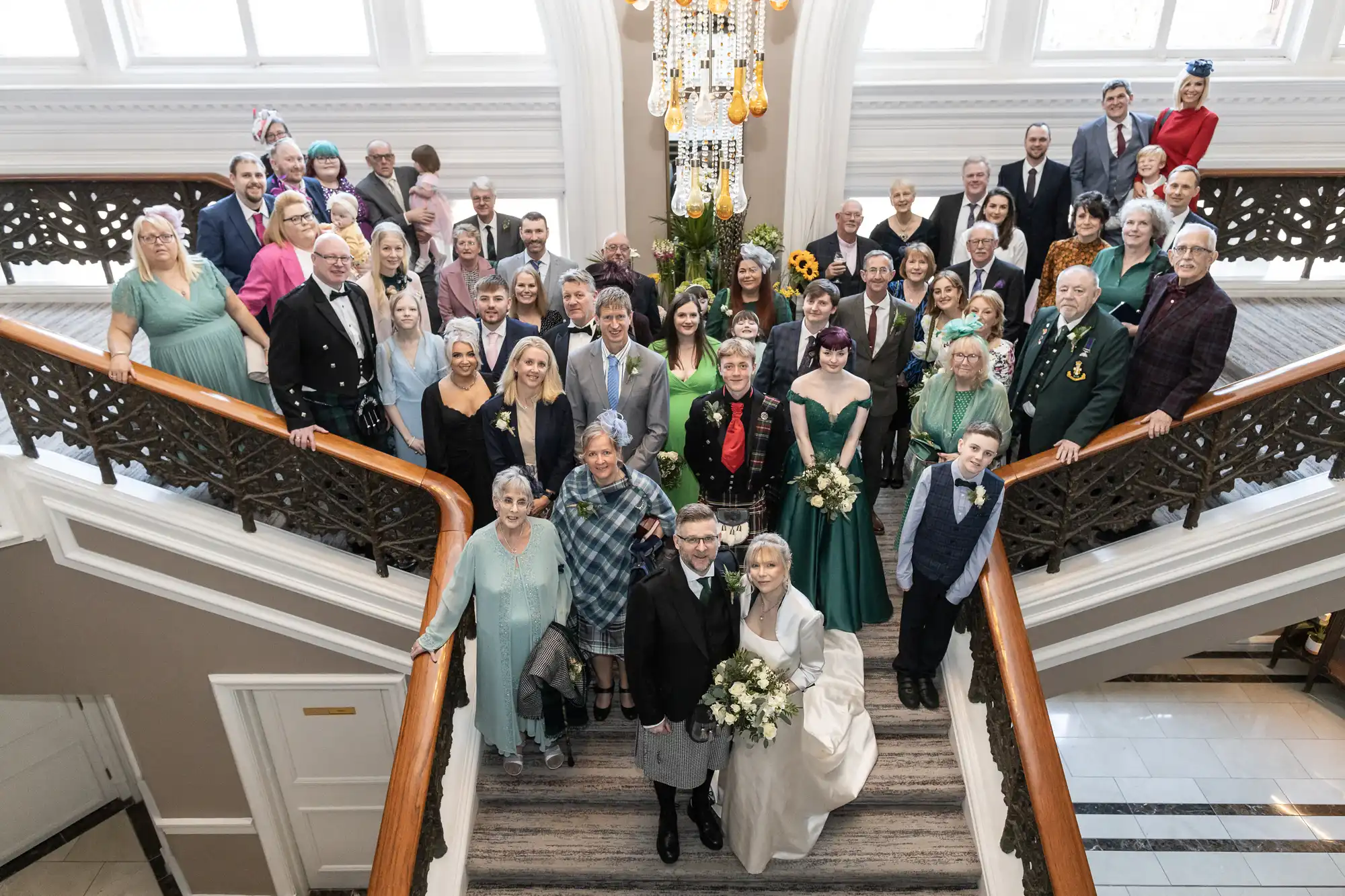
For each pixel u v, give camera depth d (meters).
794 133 6.60
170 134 6.80
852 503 3.94
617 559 3.60
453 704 3.60
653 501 3.59
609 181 6.77
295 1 6.69
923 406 3.98
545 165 6.99
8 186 6.57
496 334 4.30
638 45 6.39
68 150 6.80
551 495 3.93
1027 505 4.09
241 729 5.18
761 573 3.00
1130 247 4.29
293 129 6.82
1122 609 4.35
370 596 4.42
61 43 6.73
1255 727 8.54
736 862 3.63
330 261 3.73
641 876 3.62
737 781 3.38
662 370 4.10
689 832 3.77
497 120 6.83
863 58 6.79
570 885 3.69
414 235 5.75
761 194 6.88
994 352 4.29
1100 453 3.91
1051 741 3.20
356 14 6.75
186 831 5.63
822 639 3.24
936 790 3.83
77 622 4.72
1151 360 3.99
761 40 4.46
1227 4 6.74
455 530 3.78
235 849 5.74
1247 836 7.41
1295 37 6.72
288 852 5.89
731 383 3.71
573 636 3.59
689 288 4.67
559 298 5.30
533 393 3.82
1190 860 7.21
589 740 4.07
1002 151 6.95
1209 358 3.79
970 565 3.68
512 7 6.74
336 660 4.82
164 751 5.26
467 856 3.67
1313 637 8.74
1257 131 6.89
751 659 3.13
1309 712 8.70
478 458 4.08
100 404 4.04
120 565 4.50
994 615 3.58
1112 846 7.34
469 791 3.76
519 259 5.27
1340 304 6.94
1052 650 4.41
